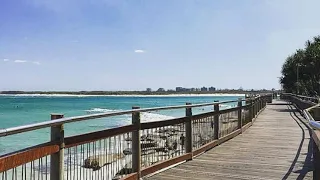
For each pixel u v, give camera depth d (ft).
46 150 12.72
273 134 43.29
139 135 19.98
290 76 201.16
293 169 23.66
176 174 22.09
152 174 21.67
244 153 29.63
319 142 11.48
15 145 53.21
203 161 26.17
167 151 24.23
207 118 31.65
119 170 19.76
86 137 15.47
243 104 51.57
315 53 144.56
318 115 39.65
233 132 40.19
